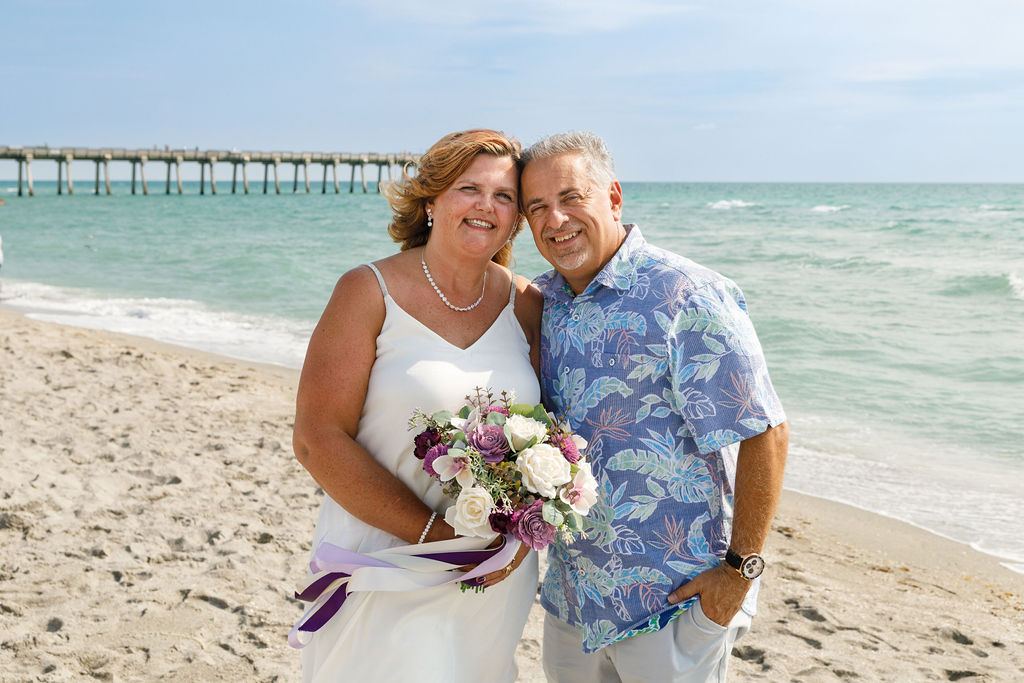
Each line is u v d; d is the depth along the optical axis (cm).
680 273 225
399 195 250
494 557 226
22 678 324
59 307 1437
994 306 1335
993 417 787
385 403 235
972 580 473
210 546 457
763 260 2044
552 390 248
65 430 651
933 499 597
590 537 234
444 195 239
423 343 238
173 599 395
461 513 216
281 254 2406
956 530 544
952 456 689
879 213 4197
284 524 490
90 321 1293
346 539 238
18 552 434
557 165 230
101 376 843
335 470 229
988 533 539
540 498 220
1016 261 1797
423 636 229
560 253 234
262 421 710
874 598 444
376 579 224
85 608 383
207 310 1434
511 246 276
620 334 227
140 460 589
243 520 493
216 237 3106
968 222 3175
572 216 230
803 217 3978
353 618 231
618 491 228
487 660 248
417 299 242
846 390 889
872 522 559
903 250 2162
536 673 348
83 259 2264
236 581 416
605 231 232
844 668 361
